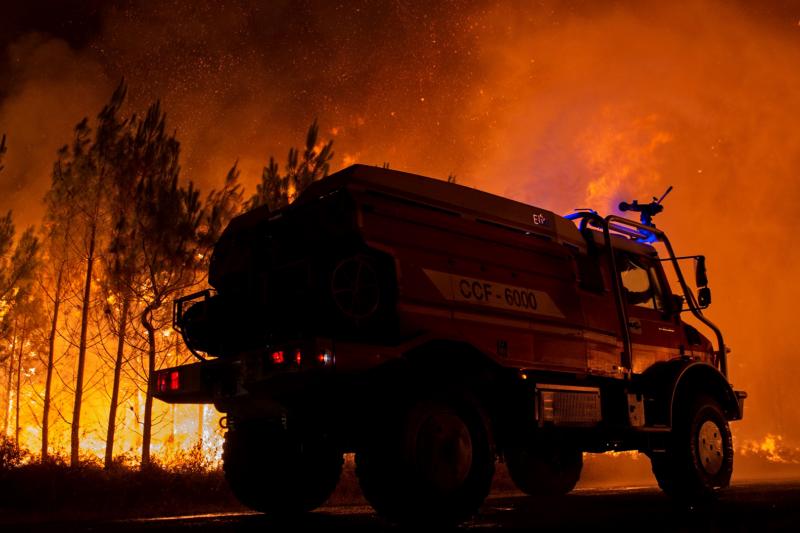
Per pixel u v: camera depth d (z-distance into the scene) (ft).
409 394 20.45
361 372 19.76
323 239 21.72
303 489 25.32
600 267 28.19
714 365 32.09
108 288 41.98
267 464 25.02
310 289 21.09
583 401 25.17
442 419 20.72
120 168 41.06
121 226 40.14
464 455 20.93
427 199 23.13
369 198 21.80
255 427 24.07
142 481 31.48
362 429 20.15
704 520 21.68
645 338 29.04
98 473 31.94
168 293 39.86
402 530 20.02
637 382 28.02
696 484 27.35
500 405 23.63
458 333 22.39
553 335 25.20
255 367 20.56
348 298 20.90
